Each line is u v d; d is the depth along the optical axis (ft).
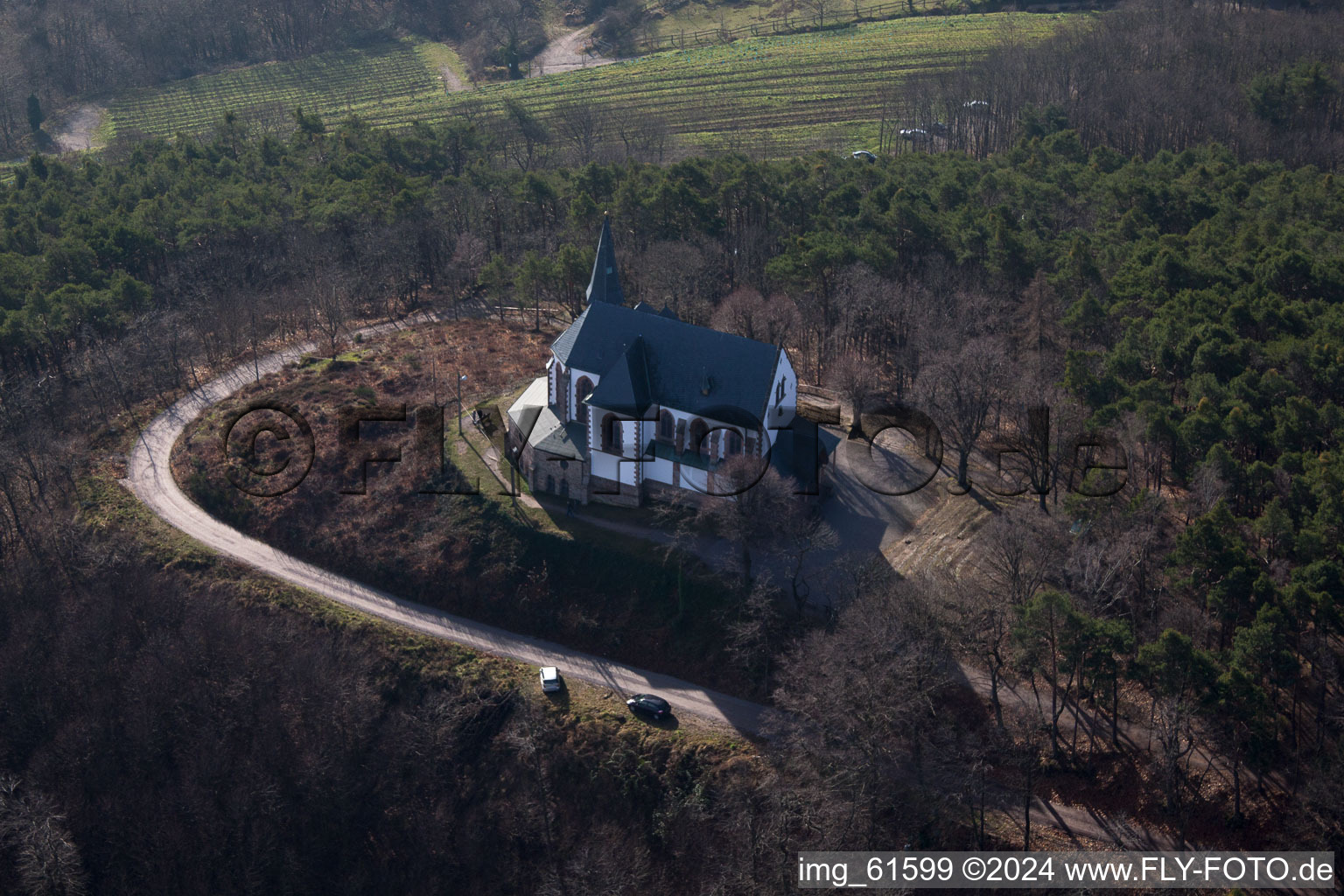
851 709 286.66
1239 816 281.54
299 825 334.44
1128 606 328.08
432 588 388.98
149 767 346.54
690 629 359.05
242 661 360.07
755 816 298.97
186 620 378.73
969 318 453.99
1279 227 535.60
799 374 487.20
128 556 407.85
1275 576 308.60
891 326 495.82
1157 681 293.43
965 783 288.30
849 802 285.64
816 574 362.74
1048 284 473.67
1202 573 307.58
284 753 342.64
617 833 314.76
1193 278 472.85
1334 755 268.21
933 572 355.36
